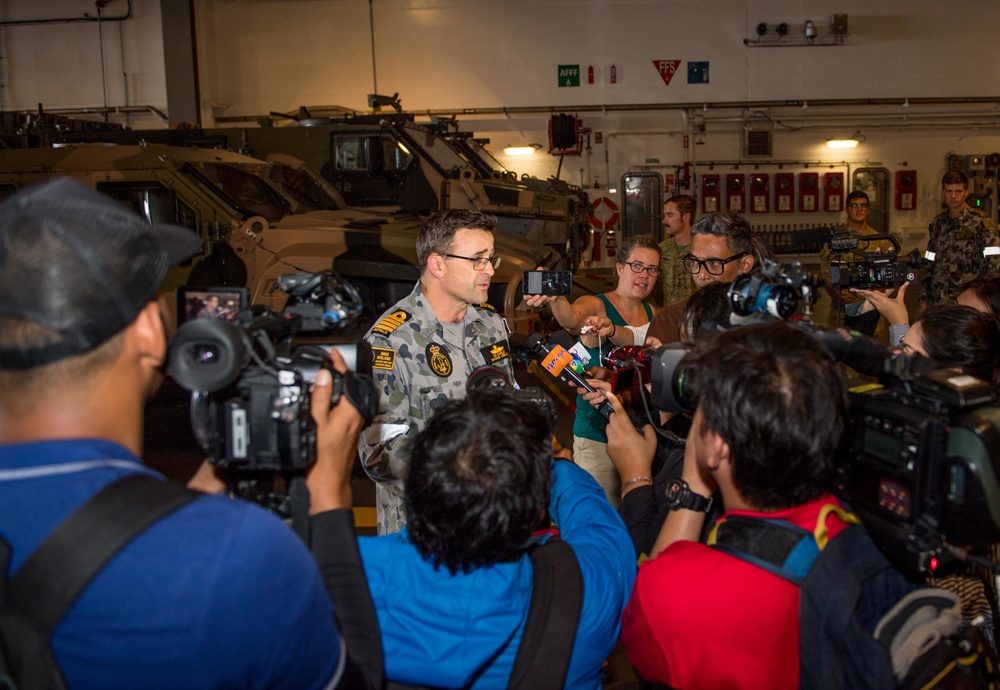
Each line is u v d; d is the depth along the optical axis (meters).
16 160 6.33
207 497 0.97
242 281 5.95
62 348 0.91
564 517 1.58
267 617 0.94
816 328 1.49
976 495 1.13
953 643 1.17
